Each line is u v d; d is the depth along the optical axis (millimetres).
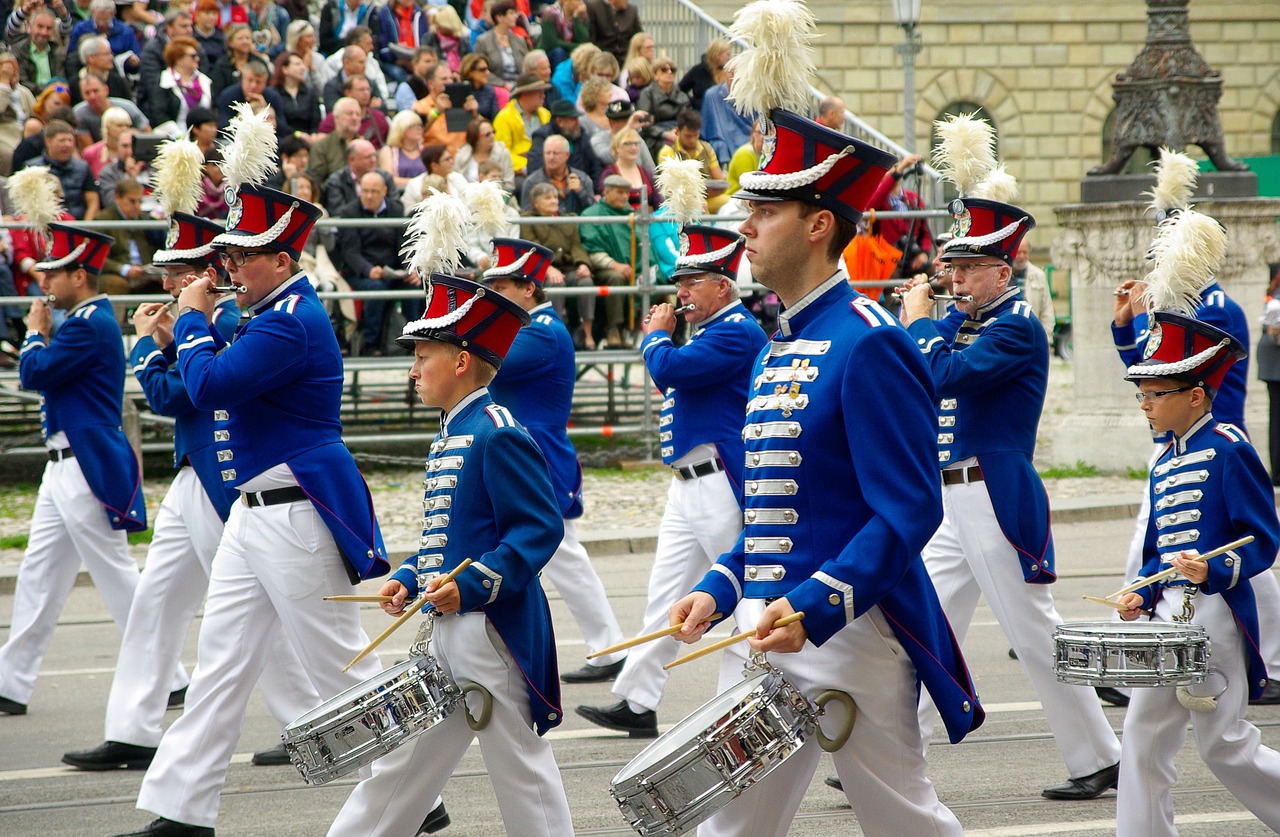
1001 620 11328
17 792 11555
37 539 14344
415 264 9617
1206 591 9062
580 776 11766
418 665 8062
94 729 13570
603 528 23297
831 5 54781
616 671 15312
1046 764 11820
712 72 32938
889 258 26703
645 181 28250
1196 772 11680
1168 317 9555
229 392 9961
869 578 6520
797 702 6797
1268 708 13273
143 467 28594
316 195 25969
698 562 13258
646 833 6668
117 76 28406
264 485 10188
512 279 14828
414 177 27328
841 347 6859
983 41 55938
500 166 27641
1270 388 26281
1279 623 13406
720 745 6594
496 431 8148
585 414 32500
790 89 7027
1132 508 24344
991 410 11438
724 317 13383
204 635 10188
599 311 28547
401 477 28062
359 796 8227
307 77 29203
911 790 7051
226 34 29875
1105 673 8547
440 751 8188
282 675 12102
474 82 30547
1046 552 11273
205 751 10031
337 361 10578
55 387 14234
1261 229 27438
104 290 25391
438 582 7793
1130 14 56500
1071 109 56719
